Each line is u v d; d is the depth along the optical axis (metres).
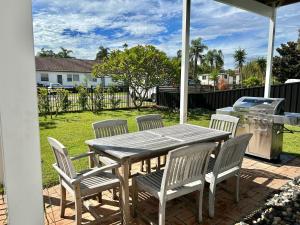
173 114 9.01
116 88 10.05
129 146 2.44
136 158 2.28
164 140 2.66
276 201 2.73
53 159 3.96
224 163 2.39
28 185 1.52
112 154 2.25
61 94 8.83
